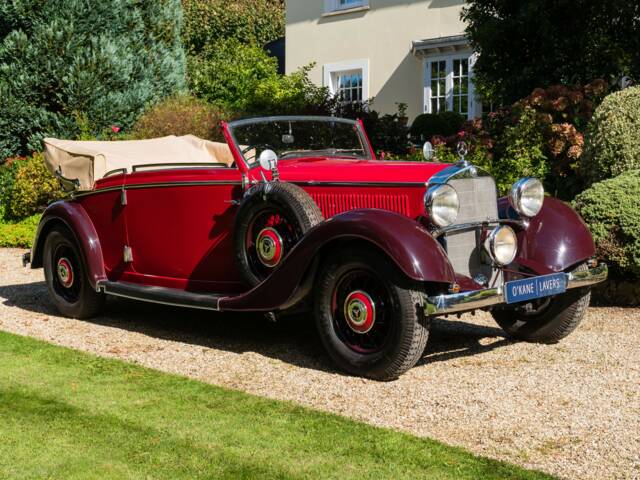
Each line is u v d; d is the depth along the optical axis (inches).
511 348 202.1
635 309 246.8
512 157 337.7
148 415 150.3
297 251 175.5
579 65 373.4
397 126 447.8
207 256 211.3
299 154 217.3
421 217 178.2
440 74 566.6
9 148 511.5
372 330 174.7
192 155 256.7
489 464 127.1
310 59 653.3
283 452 132.3
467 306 164.6
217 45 903.1
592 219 249.4
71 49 498.0
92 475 123.8
